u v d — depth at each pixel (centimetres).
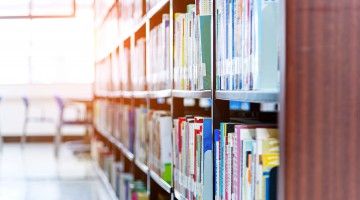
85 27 968
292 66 100
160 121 240
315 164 101
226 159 148
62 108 800
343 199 101
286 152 100
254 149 121
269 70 116
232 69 142
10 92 965
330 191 101
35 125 970
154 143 259
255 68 120
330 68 100
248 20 126
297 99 100
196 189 177
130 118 353
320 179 101
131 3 341
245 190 128
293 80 100
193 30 181
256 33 119
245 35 128
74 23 970
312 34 100
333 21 100
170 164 236
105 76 564
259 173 117
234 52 139
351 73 100
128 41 374
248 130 131
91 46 962
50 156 759
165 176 236
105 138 588
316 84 100
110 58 504
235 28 138
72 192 487
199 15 170
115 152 467
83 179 560
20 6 938
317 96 100
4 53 960
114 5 452
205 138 166
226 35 147
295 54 100
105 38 551
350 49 100
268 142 115
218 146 157
